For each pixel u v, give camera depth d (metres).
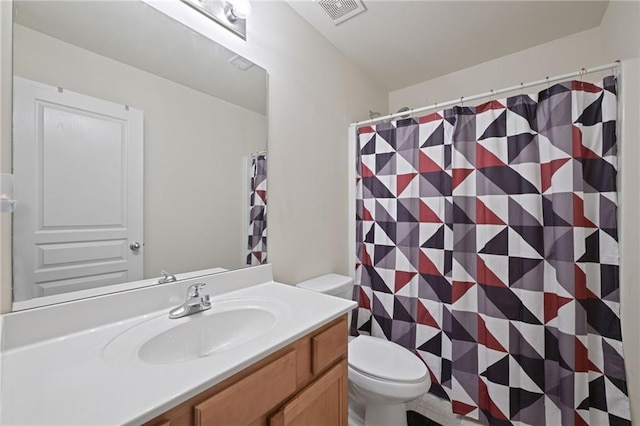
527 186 1.38
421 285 1.70
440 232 1.64
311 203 1.69
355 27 1.73
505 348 1.40
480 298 1.48
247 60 1.33
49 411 0.49
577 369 1.25
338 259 1.91
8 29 0.74
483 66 2.14
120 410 0.50
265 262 1.41
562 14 1.63
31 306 0.76
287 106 1.54
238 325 1.02
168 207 1.07
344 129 2.00
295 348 0.84
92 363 0.66
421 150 1.72
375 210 1.90
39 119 0.79
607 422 1.21
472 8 1.57
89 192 0.88
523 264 1.38
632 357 1.17
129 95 0.97
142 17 1.01
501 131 1.45
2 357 0.67
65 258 0.83
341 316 1.04
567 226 1.28
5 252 0.73
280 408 0.77
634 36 1.23
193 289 0.99
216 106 1.22
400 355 1.39
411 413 1.53
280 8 1.50
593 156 1.28
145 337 0.80
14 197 0.74
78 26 0.87
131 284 0.96
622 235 1.20
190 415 0.59
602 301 1.25
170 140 1.08
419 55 2.03
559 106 1.31
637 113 1.17
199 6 1.15
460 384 1.51
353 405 1.57
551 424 1.31
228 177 1.27
